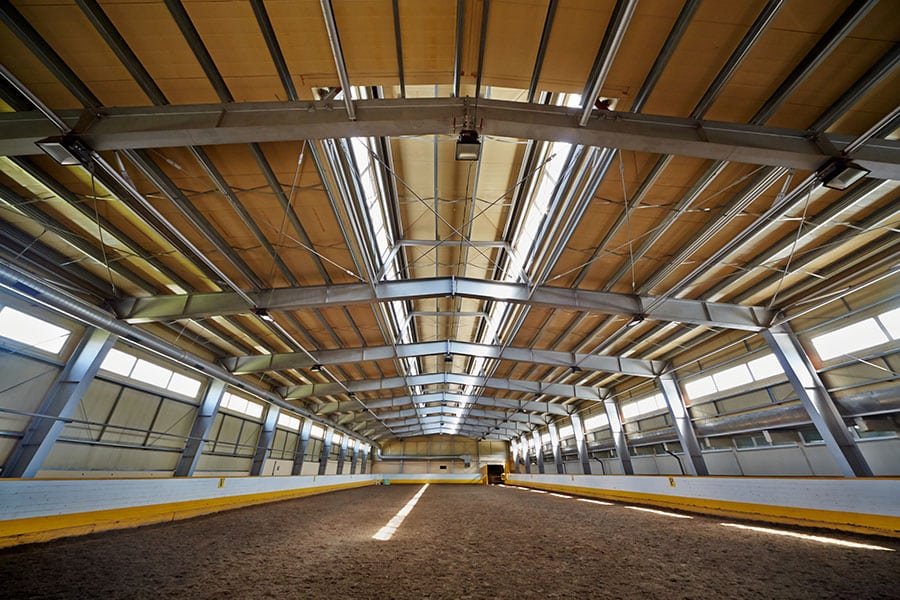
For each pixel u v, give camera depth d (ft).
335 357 53.36
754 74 17.17
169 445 46.16
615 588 13.96
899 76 16.60
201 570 16.56
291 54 16.80
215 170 22.86
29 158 21.15
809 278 34.42
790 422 39.42
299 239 30.04
